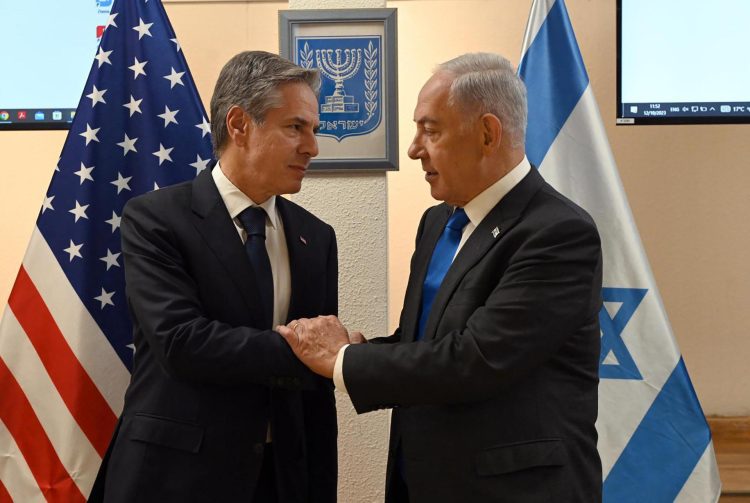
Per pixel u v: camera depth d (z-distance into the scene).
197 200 1.73
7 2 3.46
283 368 1.59
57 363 2.17
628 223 2.21
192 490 1.60
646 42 3.39
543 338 1.50
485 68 1.62
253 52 1.74
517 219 1.59
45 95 3.48
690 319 3.69
